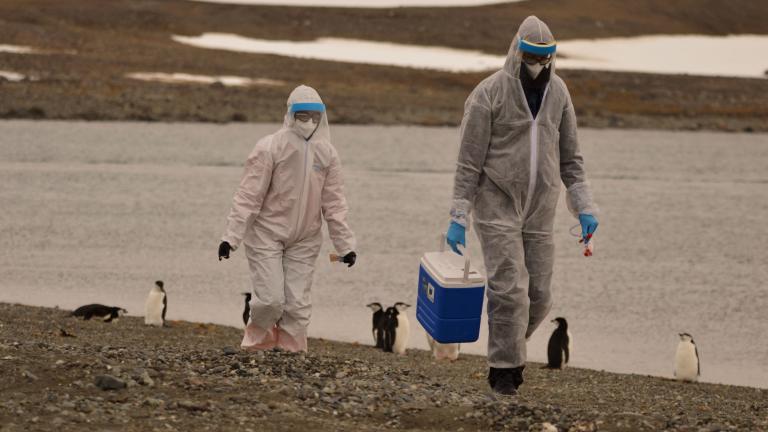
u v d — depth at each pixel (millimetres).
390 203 64625
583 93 142875
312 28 188000
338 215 17453
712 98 148375
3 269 40281
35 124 94875
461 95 137625
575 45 198375
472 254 50219
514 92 13406
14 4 167750
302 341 17578
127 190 64000
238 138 95938
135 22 170625
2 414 10984
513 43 13484
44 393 12102
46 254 43781
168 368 14062
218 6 194625
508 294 13555
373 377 15062
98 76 122875
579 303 39812
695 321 37656
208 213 57344
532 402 13539
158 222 53531
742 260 51219
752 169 95500
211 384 13219
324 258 45938
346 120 113875
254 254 17203
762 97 152750
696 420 12836
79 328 26578
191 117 105938
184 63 139750
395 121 116000
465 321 13656
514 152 13516
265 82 133000
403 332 28375
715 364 31469
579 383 23766
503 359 13797
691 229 60594
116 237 48688
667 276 46219
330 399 12883
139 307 34906
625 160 97312
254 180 16859
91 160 76875
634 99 142500
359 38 185125
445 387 15070
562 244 53188
